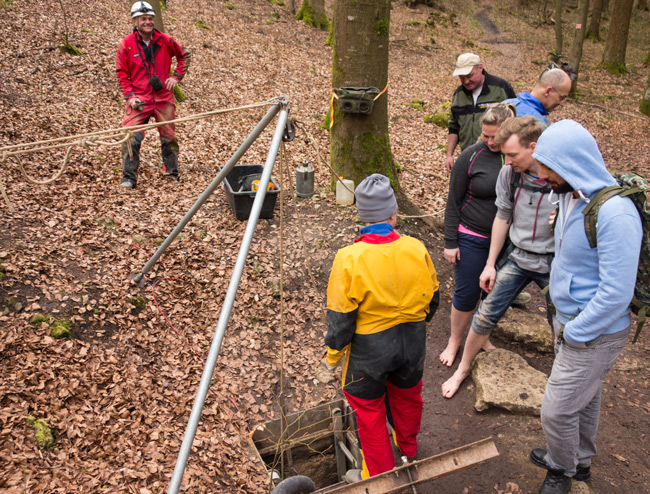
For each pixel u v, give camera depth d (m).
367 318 2.53
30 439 2.67
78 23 11.12
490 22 28.11
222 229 5.16
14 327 3.33
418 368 2.72
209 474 2.85
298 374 3.84
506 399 3.39
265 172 2.58
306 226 5.37
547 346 4.03
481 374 3.60
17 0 11.03
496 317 3.40
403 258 2.49
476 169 3.29
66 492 2.49
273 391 3.66
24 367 3.09
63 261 4.09
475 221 3.40
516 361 3.74
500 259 3.37
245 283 4.52
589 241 2.17
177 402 3.31
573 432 2.48
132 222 4.95
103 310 3.76
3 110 6.57
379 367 2.55
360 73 5.43
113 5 13.50
